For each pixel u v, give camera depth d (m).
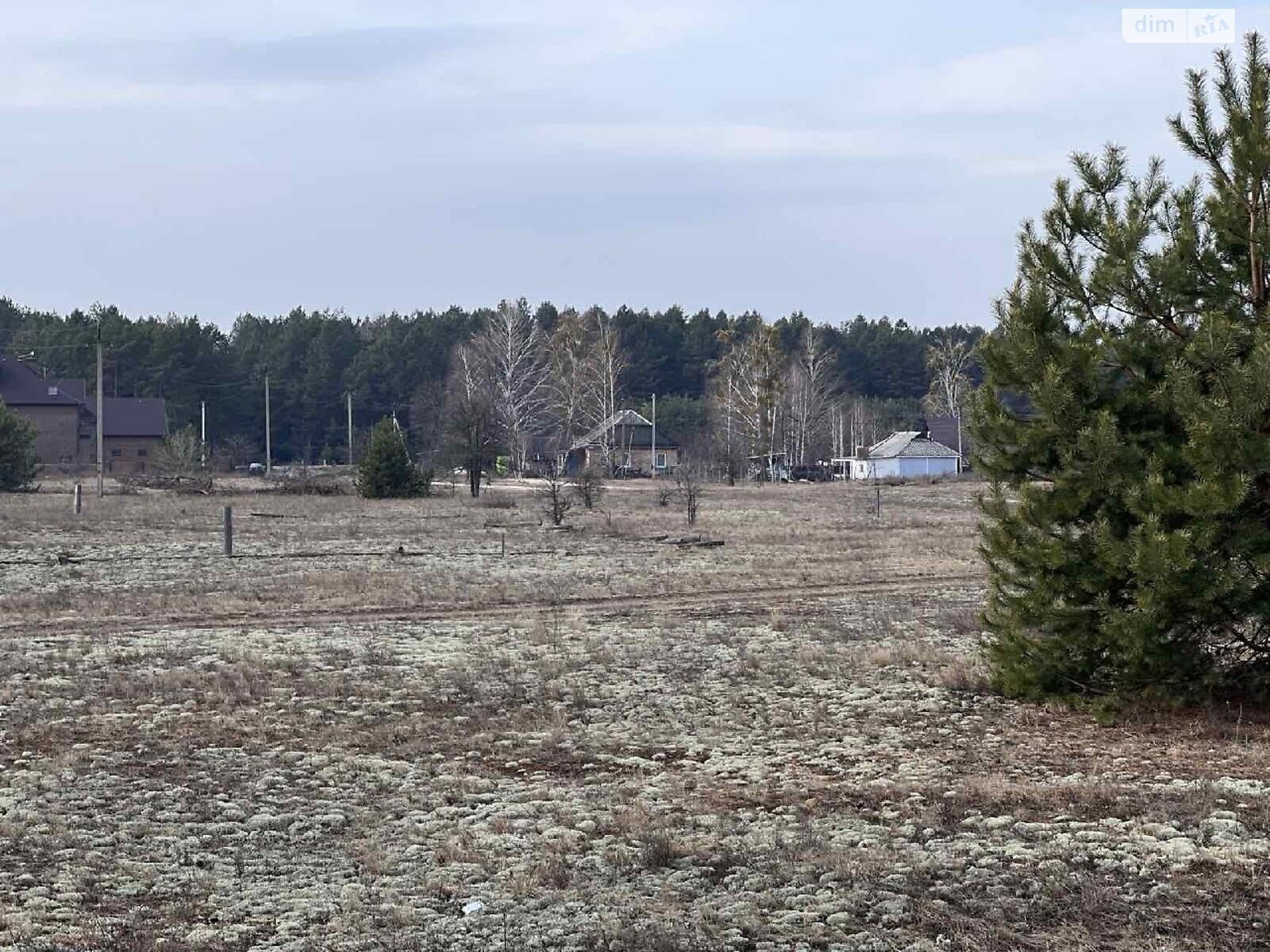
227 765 15.62
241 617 29.28
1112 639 17.34
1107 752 15.98
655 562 42.22
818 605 31.70
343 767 15.48
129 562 40.44
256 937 9.87
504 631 27.11
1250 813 12.94
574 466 124.94
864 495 85.94
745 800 13.98
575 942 9.68
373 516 62.41
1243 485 16.09
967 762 15.58
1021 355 18.16
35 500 69.62
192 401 153.50
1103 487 17.39
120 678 21.00
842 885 10.93
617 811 13.47
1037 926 9.93
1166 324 17.92
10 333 179.00
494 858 11.94
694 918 10.16
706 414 152.25
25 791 14.14
